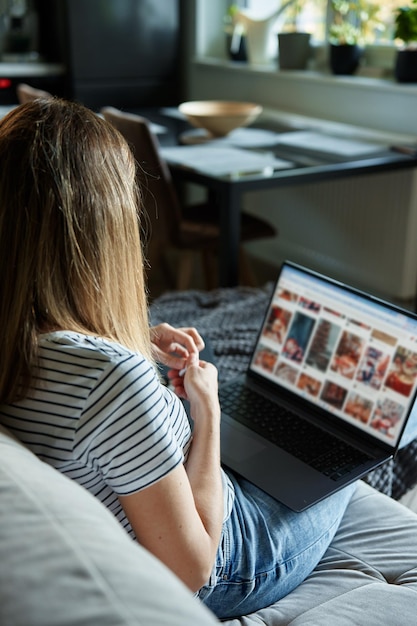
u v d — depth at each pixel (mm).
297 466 1210
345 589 1067
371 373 1296
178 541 822
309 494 1138
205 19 4117
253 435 1302
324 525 1137
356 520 1219
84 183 816
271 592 1073
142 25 3961
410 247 3154
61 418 791
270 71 3689
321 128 3314
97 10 3807
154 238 2861
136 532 833
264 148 2885
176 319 1960
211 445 970
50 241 800
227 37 4035
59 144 810
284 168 2547
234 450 1257
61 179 798
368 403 1287
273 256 3936
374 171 2652
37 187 792
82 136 829
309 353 1406
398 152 2805
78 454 796
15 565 562
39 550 578
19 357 799
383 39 3414
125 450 787
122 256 867
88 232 820
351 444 1269
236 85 4023
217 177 2438
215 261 3359
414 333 1247
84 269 821
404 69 3074
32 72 3850
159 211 2781
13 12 3971
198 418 1000
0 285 810
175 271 3715
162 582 573
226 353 1731
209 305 2082
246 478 1178
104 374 784
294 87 3643
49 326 830
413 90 2986
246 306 1996
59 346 803
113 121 2740
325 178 2561
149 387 803
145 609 528
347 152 2805
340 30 3418
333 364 1360
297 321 1445
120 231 857
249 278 3195
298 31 3773
